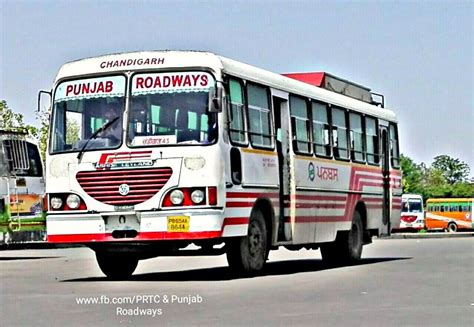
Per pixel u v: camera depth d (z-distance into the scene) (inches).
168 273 1050.1
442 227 4377.5
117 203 897.5
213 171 882.8
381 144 1342.3
